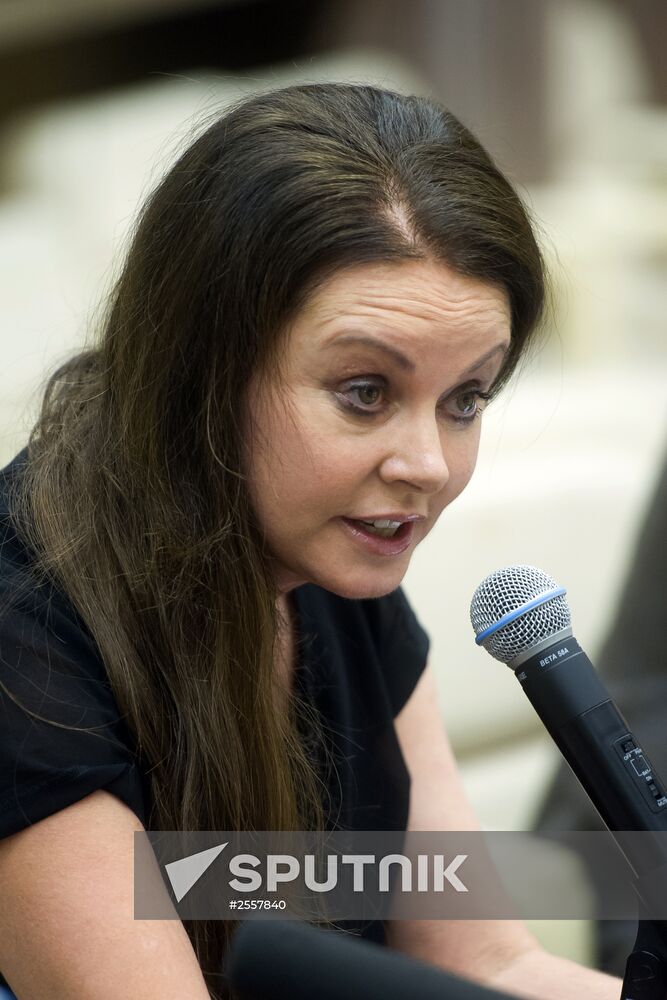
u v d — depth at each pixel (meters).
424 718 6.04
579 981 5.58
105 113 20.77
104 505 4.78
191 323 4.50
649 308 20.08
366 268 4.25
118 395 4.85
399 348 4.26
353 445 4.37
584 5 22.09
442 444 4.54
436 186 4.35
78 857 4.27
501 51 21.73
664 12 22.23
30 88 23.16
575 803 7.23
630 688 7.31
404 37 22.31
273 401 4.41
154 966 4.18
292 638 5.34
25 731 4.31
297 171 4.30
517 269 4.48
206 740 4.69
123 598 4.68
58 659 4.45
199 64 23.91
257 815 4.84
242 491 4.59
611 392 13.46
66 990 4.21
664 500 7.88
